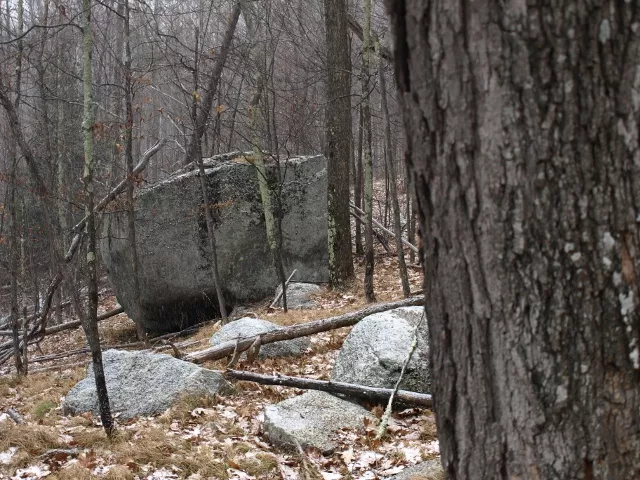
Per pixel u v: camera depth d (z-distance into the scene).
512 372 1.64
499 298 1.63
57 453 5.30
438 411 1.88
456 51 1.59
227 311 13.17
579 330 1.56
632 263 1.54
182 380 6.63
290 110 17.09
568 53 1.48
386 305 8.13
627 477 1.58
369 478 4.53
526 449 1.66
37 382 8.78
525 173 1.55
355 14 17.58
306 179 13.59
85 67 5.77
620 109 1.49
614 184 1.52
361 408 5.80
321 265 13.72
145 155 14.43
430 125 1.69
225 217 12.91
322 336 8.94
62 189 13.61
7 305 16.84
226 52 13.16
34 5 21.77
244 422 5.95
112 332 14.16
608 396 1.57
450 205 1.69
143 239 12.74
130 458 5.05
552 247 1.55
